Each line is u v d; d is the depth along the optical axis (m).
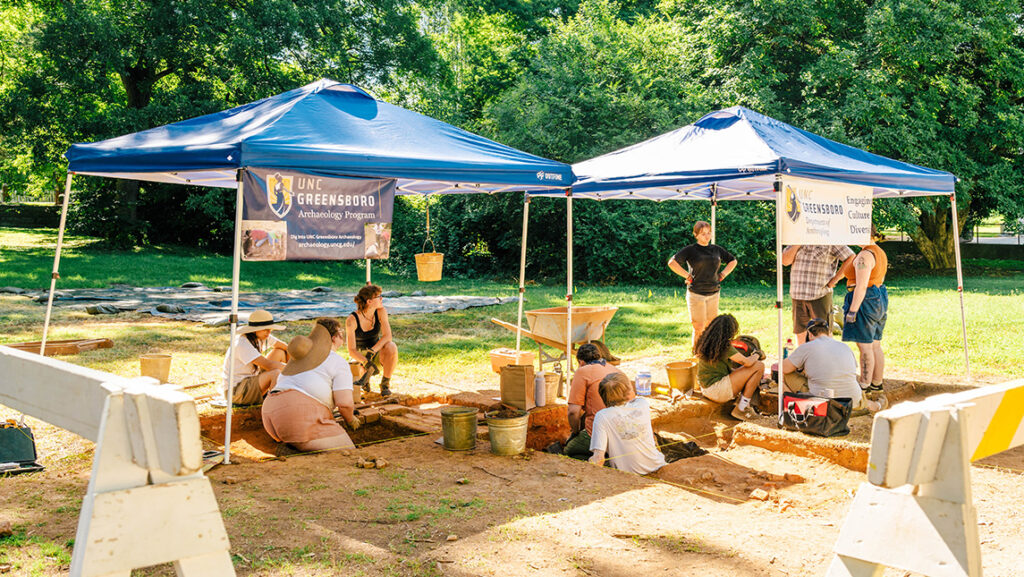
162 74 30.64
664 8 31.19
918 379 9.39
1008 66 25.83
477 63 37.09
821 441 6.48
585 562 3.99
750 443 7.01
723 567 3.98
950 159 25.75
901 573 3.99
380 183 6.75
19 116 27.39
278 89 29.08
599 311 8.76
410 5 34.94
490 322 15.02
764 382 8.23
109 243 32.59
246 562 3.90
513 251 29.27
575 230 26.39
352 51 32.12
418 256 9.31
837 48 25.78
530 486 5.36
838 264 9.40
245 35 27.16
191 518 2.55
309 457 6.07
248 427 7.12
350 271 29.16
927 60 25.02
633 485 5.48
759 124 8.14
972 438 2.69
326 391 6.56
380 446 6.45
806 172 7.14
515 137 26.30
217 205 30.83
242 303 17.38
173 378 8.88
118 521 2.44
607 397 6.26
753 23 26.61
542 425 7.60
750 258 26.12
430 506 4.83
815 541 4.43
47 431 6.58
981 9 25.84
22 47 27.70
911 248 34.50
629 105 25.67
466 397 8.06
